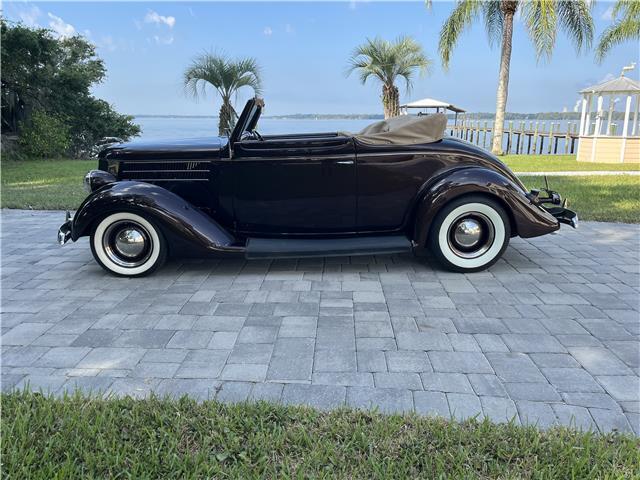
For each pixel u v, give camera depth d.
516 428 2.17
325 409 2.36
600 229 6.02
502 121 18.22
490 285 4.07
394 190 4.41
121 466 1.96
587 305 3.63
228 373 2.71
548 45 15.46
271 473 1.92
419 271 4.45
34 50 17.03
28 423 2.22
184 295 3.90
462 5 16.73
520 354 2.89
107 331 3.25
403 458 1.99
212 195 4.48
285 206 4.45
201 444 2.10
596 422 2.26
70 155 20.53
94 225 4.23
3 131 18.16
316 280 4.23
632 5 14.48
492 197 4.25
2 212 7.24
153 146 4.49
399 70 20.34
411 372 2.70
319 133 5.19
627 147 14.48
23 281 4.26
